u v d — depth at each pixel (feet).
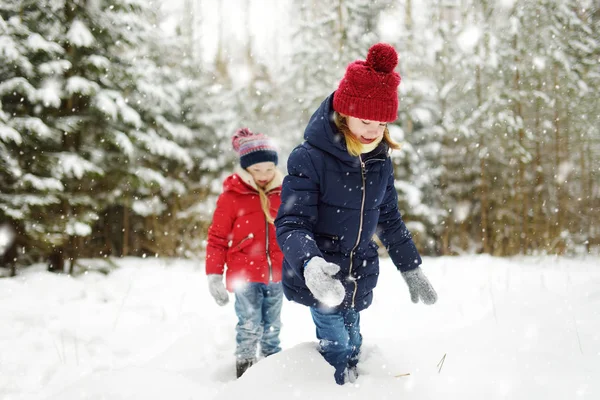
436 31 37.58
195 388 7.93
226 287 10.05
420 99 39.52
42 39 23.15
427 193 41.42
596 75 35.01
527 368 7.36
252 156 10.02
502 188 38.45
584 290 13.07
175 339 12.79
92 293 18.86
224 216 10.00
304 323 14.10
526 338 9.14
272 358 6.74
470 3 37.35
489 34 34.83
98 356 11.25
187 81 37.78
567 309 11.22
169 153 30.78
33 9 24.47
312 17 46.44
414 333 11.79
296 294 6.88
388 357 7.66
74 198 25.20
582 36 35.12
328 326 6.75
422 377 6.70
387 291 18.44
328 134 6.55
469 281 19.67
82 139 26.55
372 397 6.00
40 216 24.13
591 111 35.17
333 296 5.16
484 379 6.75
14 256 23.40
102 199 28.73
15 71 23.61
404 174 40.52
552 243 33.99
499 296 14.87
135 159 31.40
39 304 15.94
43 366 10.37
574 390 6.45
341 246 6.92
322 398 5.87
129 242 35.86
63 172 23.76
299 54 42.57
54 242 22.67
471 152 40.37
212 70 48.60
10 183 23.84
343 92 6.38
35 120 22.84
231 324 13.98
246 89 44.09
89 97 26.05
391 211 7.68
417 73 39.32
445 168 40.83
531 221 37.14
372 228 7.11
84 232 23.95
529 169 37.81
